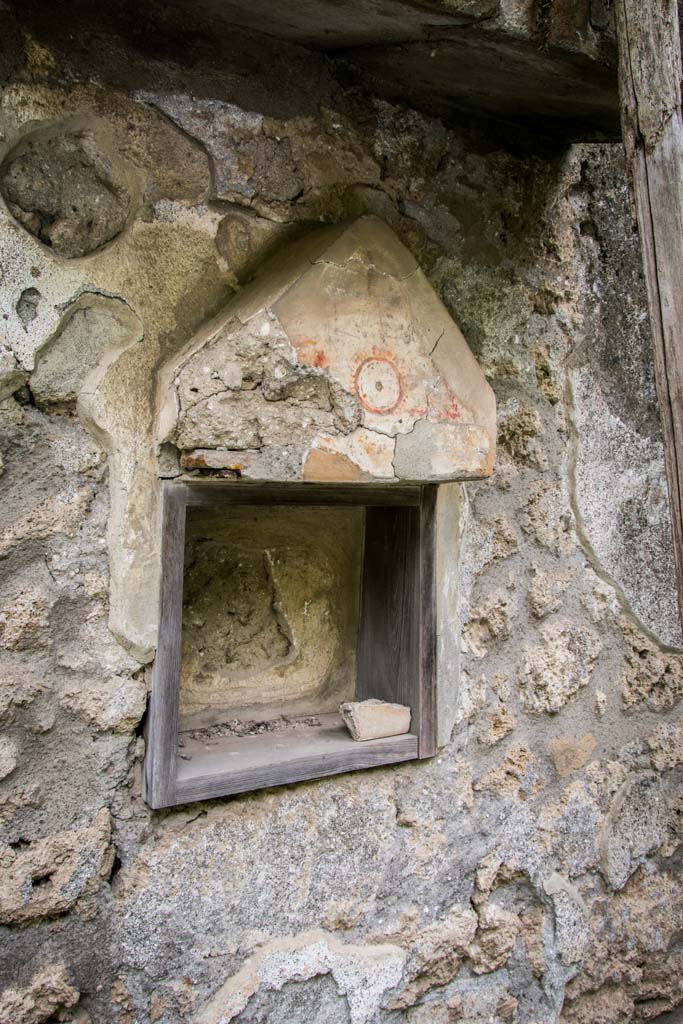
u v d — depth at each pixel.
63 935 1.28
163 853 1.36
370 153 1.56
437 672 1.64
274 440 1.31
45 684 1.27
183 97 1.36
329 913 1.53
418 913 1.63
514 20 1.29
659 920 1.98
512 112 1.68
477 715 1.73
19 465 1.25
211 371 1.27
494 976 1.75
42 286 1.24
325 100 1.51
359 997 1.55
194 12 1.36
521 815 1.79
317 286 1.33
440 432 1.45
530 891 1.80
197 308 1.38
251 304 1.32
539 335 1.81
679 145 1.25
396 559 1.66
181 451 1.29
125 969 1.33
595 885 1.89
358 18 1.29
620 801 1.94
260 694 1.66
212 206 1.39
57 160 1.27
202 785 1.37
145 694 1.34
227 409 1.28
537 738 1.82
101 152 1.30
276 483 1.42
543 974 1.81
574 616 1.87
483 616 1.73
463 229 1.69
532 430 1.80
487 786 1.74
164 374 1.31
